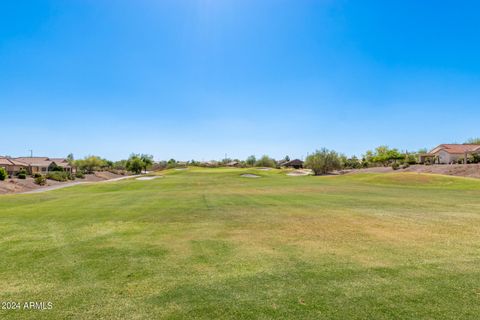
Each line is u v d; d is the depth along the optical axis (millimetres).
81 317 3430
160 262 5211
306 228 7828
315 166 51812
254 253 5684
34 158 70375
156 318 3402
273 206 12148
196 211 10867
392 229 7648
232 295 3936
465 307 3568
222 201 14008
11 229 7930
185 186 26938
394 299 3785
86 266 5016
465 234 7078
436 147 57656
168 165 94125
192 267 4957
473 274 4578
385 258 5340
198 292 4031
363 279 4414
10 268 4934
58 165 70125
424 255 5492
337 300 3775
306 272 4703
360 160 77000
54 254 5676
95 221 9039
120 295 3955
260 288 4137
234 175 43656
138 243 6438
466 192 18828
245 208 11594
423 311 3488
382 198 15133
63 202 14516
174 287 4184
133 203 13562
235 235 7117
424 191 19672
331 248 5969
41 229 7918
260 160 90688
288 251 5793
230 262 5188
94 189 25734
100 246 6211
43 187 36406
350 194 17531
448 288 4086
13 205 13891
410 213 10195
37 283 4336
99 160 80562
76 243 6457
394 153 66938
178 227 8078
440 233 7188
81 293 4016
